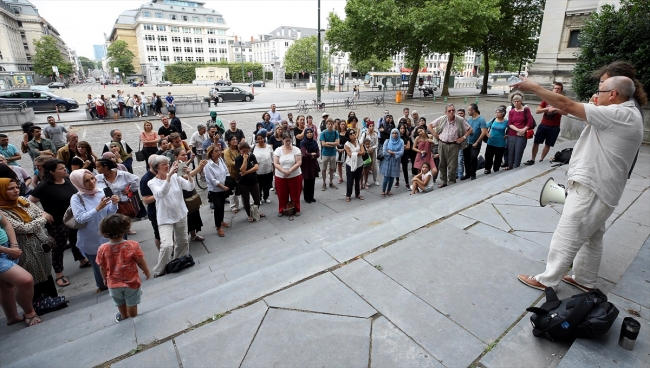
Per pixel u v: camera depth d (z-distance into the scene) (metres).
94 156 6.58
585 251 2.73
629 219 4.12
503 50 35.31
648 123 8.99
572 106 2.27
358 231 4.55
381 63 65.88
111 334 2.45
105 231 2.72
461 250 3.49
